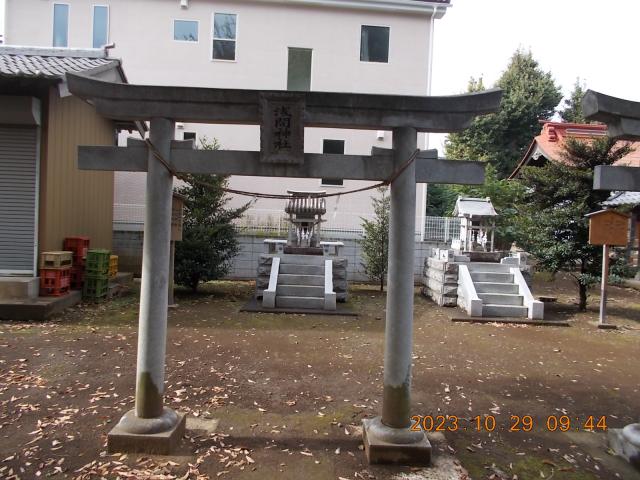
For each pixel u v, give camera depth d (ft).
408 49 58.39
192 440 14.16
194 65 56.13
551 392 19.26
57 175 31.76
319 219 39.50
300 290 34.60
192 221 37.60
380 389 18.83
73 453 13.23
